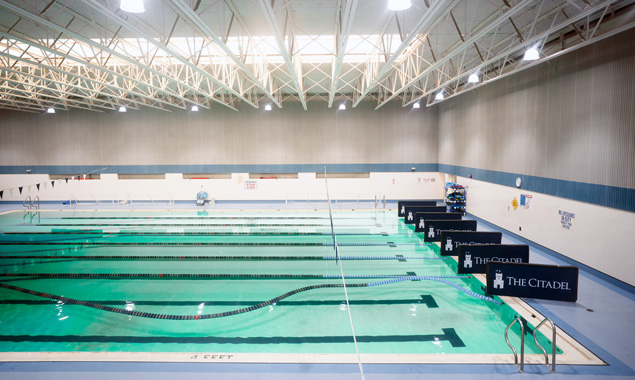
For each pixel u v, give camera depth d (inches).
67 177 795.4
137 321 263.3
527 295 268.7
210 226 575.8
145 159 786.2
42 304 292.8
